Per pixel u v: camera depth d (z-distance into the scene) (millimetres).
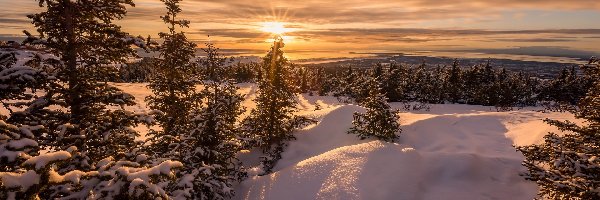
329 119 21250
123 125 7488
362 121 18797
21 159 4625
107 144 7180
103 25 8289
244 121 19297
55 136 7012
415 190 11445
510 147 16562
